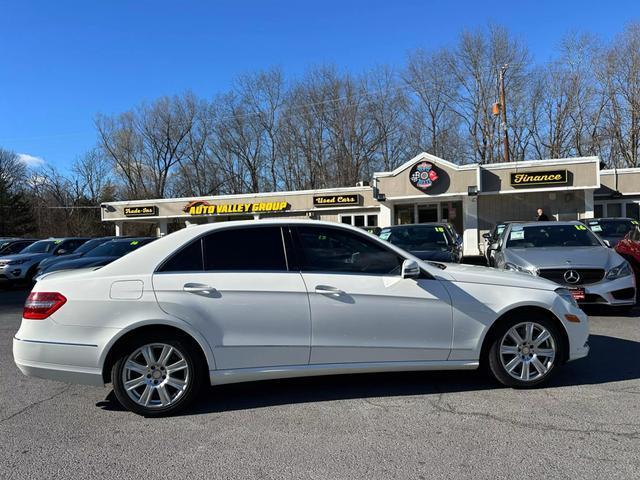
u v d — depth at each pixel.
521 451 3.44
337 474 3.19
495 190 21.09
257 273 4.38
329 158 41.38
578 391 4.62
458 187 21.16
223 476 3.20
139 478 3.20
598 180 19.95
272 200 26.80
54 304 4.20
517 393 4.59
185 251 4.39
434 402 4.41
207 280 4.29
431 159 21.42
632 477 3.07
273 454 3.49
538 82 36.84
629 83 33.59
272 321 4.31
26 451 3.62
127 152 53.19
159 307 4.17
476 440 3.63
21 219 51.41
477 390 4.70
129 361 4.21
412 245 10.30
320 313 4.36
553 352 4.70
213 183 49.12
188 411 4.36
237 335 4.27
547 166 20.55
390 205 23.25
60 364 4.17
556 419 3.98
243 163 47.31
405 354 4.50
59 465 3.39
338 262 4.54
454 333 4.55
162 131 51.53
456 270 4.83
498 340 4.65
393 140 40.19
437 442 3.62
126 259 4.38
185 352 4.25
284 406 4.41
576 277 7.54
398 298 4.46
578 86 35.91
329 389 4.83
